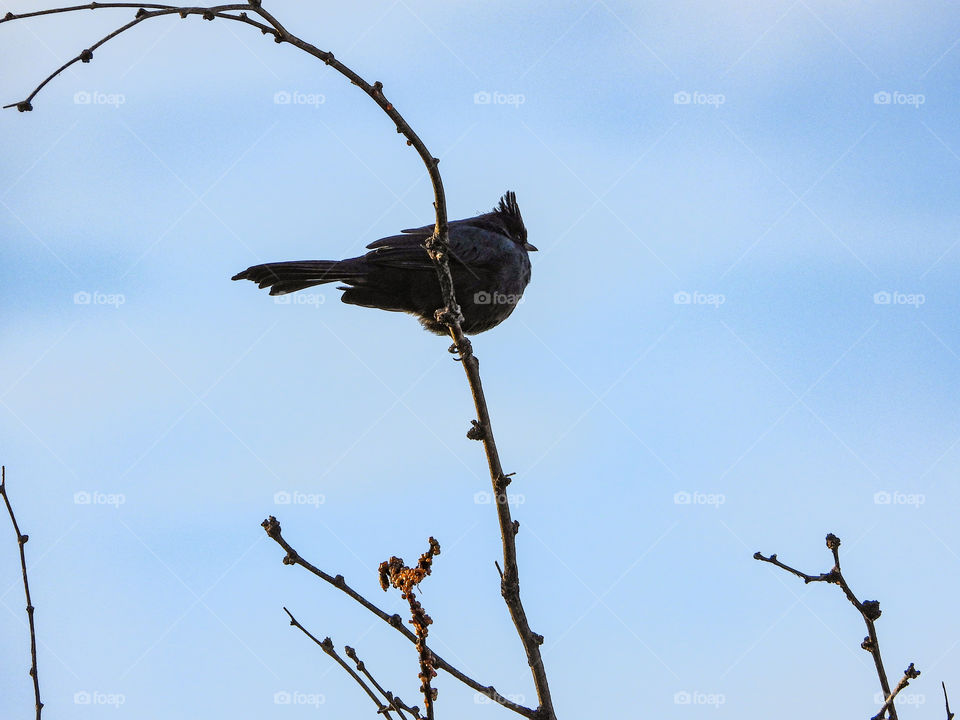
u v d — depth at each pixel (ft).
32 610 31.30
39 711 30.66
